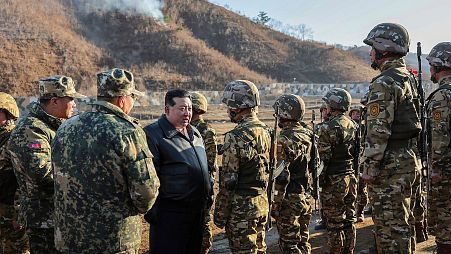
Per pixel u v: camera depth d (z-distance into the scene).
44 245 4.20
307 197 5.07
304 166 5.03
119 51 65.69
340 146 5.41
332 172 5.45
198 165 4.25
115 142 3.28
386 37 4.25
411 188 4.22
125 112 3.59
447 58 4.97
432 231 5.23
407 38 4.26
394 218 4.15
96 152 3.27
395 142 4.18
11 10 60.09
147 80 58.78
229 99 4.61
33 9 63.94
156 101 44.94
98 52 62.09
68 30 64.88
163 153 4.13
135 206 3.39
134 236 3.45
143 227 7.36
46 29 59.66
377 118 4.09
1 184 4.63
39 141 4.12
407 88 4.17
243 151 4.35
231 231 4.48
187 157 4.20
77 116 3.49
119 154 3.28
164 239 4.16
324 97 5.73
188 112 4.24
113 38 68.19
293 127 5.06
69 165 3.33
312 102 44.03
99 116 3.38
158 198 4.16
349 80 73.50
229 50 78.94
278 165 4.74
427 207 5.17
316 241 6.61
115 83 3.45
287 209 4.99
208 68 66.50
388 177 4.17
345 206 5.53
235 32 83.50
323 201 5.57
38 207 4.15
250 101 4.56
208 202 4.46
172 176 4.13
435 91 4.98
